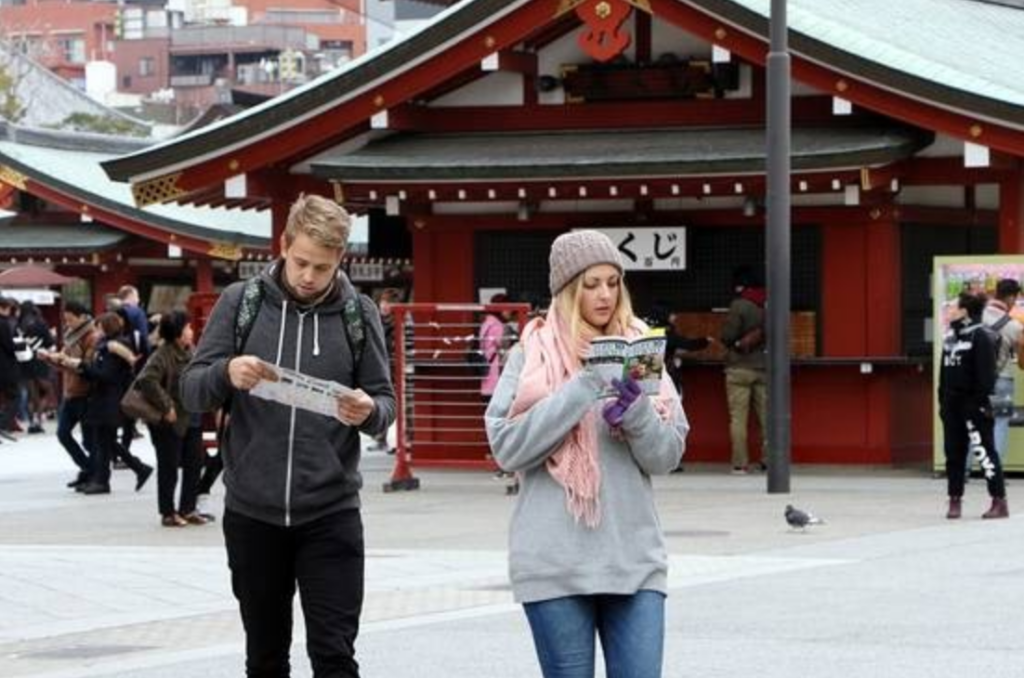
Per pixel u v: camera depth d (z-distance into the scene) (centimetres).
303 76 11744
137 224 4816
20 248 4894
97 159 5272
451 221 2938
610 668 771
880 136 2655
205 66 12731
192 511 2144
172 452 2122
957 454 2086
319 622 849
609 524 768
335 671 847
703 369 2848
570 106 2892
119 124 9112
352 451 863
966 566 1681
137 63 12838
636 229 2834
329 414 839
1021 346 2469
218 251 4781
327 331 859
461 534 2012
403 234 3130
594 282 777
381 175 2727
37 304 4512
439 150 2830
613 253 782
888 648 1263
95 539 2003
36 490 2669
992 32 3466
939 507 2225
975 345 2056
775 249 2427
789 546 1847
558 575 765
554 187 2714
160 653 1279
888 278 2764
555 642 768
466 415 2856
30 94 9006
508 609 1463
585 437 769
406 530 2055
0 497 2552
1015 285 2447
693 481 2609
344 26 13012
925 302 2866
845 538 1912
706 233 2836
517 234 2917
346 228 853
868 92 2636
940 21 3325
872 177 2595
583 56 2892
